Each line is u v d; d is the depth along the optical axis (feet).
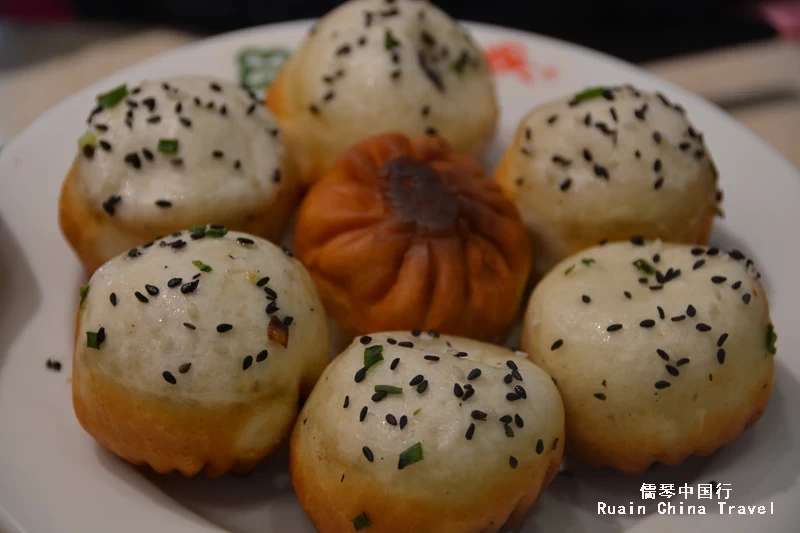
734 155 1.01
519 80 1.12
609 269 0.82
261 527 0.79
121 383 0.73
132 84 1.04
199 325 0.74
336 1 1.44
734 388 0.77
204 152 0.86
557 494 0.81
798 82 1.31
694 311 0.77
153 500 0.75
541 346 0.81
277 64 1.11
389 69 0.96
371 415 0.72
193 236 0.78
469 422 0.72
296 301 0.78
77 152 0.92
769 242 0.94
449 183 0.90
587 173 0.89
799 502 0.76
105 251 0.86
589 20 1.49
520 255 0.90
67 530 0.72
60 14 1.38
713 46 1.41
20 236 0.89
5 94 1.22
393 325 0.86
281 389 0.76
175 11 1.42
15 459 0.75
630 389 0.77
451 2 1.49
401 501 0.71
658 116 0.90
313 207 0.90
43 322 0.84
